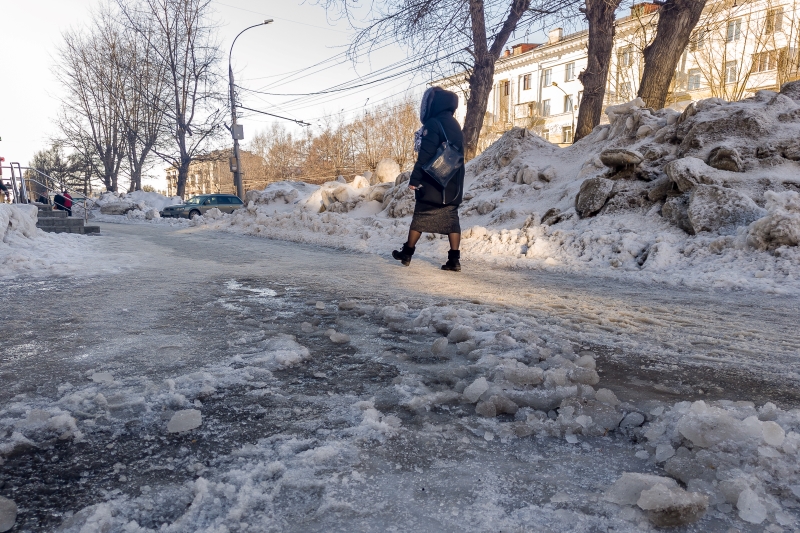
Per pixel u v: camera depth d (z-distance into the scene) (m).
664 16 10.55
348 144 52.56
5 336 2.64
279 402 1.76
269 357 2.23
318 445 1.43
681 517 1.04
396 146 45.91
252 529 1.04
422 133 5.17
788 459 1.22
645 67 11.02
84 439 1.48
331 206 14.32
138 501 1.16
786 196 5.16
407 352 2.41
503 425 1.55
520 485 1.23
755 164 6.53
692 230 5.78
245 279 4.73
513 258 6.20
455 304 3.55
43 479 1.27
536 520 1.07
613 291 4.31
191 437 1.49
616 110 9.67
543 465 1.33
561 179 9.58
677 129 7.70
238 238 10.43
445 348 2.41
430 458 1.37
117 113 34.56
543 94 44.59
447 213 5.36
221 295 3.89
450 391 1.84
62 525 1.06
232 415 1.65
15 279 4.57
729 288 4.36
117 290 4.05
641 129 8.51
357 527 1.05
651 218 6.53
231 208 23.86
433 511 1.11
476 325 2.79
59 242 7.12
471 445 1.45
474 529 1.04
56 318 3.06
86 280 4.55
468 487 1.22
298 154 62.97
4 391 1.87
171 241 9.37
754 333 2.82
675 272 4.97
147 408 1.68
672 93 24.53
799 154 6.46
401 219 10.54
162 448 1.43
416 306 3.48
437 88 5.25
